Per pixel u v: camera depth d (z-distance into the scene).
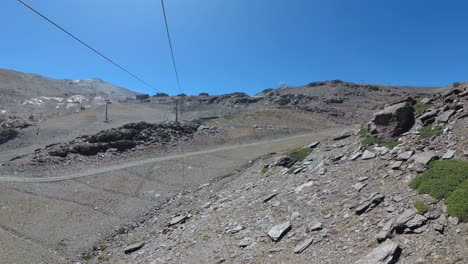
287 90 187.88
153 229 29.25
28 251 28.53
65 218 35.56
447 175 14.27
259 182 29.47
